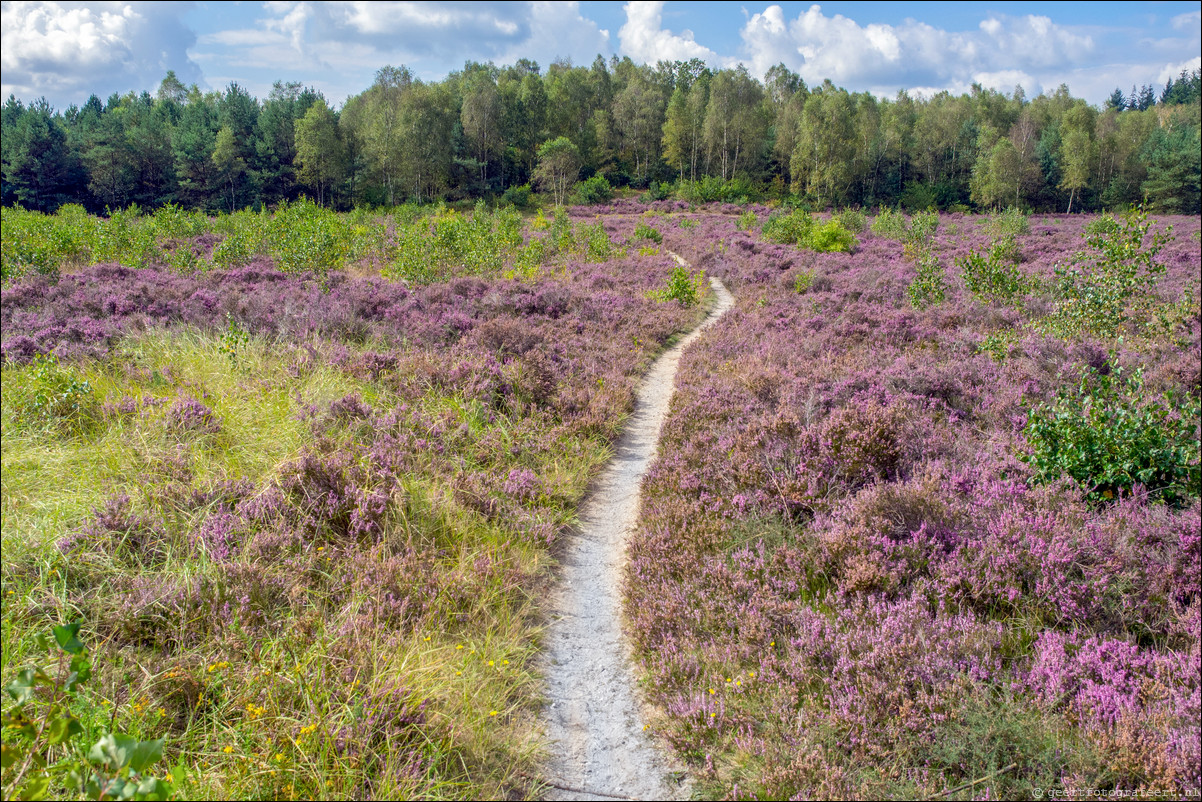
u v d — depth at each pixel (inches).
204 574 171.9
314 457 230.4
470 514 233.1
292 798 118.3
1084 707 139.1
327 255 752.3
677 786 134.8
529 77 3868.1
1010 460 257.3
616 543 238.8
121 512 189.2
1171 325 476.1
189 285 569.3
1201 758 120.8
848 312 595.2
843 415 276.8
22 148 2965.1
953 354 440.5
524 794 130.7
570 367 418.9
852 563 193.8
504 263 914.1
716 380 410.3
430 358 376.2
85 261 743.1
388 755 127.9
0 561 163.8
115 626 151.8
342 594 177.9
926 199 3282.5
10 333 374.6
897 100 4601.4
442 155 3176.7
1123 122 3688.5
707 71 4936.0
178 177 3038.9
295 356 357.1
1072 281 500.4
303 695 138.3
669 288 727.1
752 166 3700.8
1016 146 3415.4
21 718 92.8
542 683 164.1
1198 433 253.1
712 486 263.0
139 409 261.1
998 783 126.8
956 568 191.2
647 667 169.9
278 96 3944.4
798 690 153.6
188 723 131.2
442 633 170.1
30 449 225.5
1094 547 189.6
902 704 142.6
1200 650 150.9
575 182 3267.7
